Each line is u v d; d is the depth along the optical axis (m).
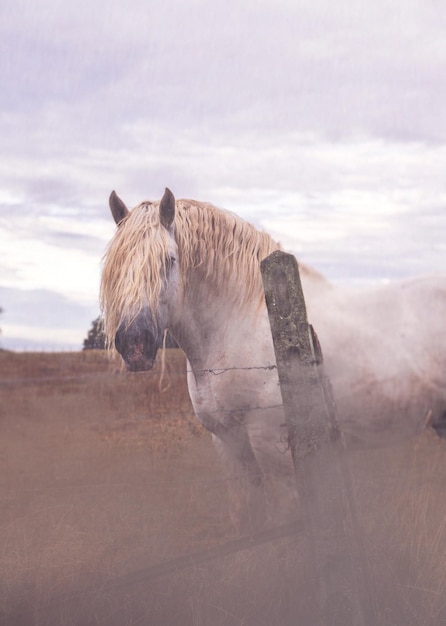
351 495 2.68
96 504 4.44
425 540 3.35
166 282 3.52
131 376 9.71
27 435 7.31
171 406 8.03
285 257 2.56
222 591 3.03
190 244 3.71
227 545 2.76
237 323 3.75
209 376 3.84
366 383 3.82
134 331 3.32
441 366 3.88
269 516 3.69
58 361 11.29
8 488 4.83
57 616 2.83
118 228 3.67
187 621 2.87
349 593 2.51
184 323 3.82
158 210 3.64
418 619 2.74
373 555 3.06
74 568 3.47
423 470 4.22
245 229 3.84
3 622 2.83
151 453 5.68
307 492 2.55
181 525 4.05
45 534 3.93
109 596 2.98
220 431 3.85
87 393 9.30
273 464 3.66
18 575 3.33
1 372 10.88
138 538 3.92
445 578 3.03
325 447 2.54
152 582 3.10
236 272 3.76
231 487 3.92
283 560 3.16
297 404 2.55
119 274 3.46
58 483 4.95
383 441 4.02
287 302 2.56
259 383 3.67
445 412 3.98
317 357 2.70
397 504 3.61
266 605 2.91
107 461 5.56
